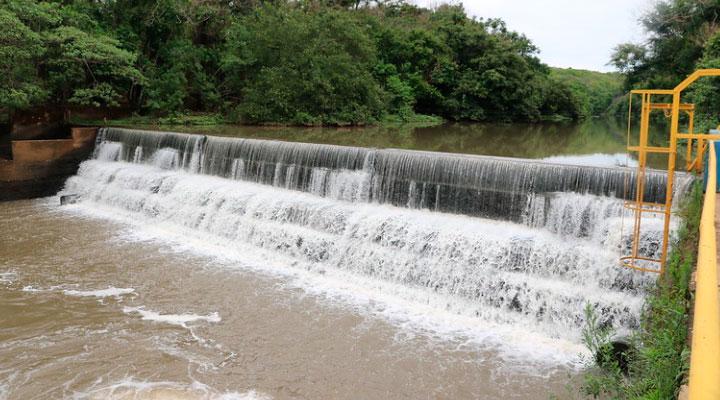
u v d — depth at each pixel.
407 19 49.88
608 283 10.15
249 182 17.73
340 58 30.67
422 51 42.03
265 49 31.44
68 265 13.43
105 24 30.47
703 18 31.62
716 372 1.99
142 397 8.07
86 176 21.22
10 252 14.33
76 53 24.00
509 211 12.91
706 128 19.16
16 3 22.34
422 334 10.12
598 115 70.56
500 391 8.27
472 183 13.45
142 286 12.19
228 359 9.15
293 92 30.14
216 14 33.28
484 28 50.94
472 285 11.20
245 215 15.50
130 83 29.70
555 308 10.26
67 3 30.03
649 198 11.30
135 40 30.84
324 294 11.88
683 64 32.53
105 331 10.07
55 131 26.11
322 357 9.24
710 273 2.88
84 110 28.36
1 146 23.23
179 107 30.53
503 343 9.82
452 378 8.63
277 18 31.72
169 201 17.44
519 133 31.83
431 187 14.07
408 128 32.22
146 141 21.00
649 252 10.08
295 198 15.46
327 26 31.91
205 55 32.81
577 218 11.52
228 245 15.03
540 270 10.93
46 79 25.23
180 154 19.95
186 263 13.71
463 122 43.31
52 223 17.19
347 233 13.49
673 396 4.30
